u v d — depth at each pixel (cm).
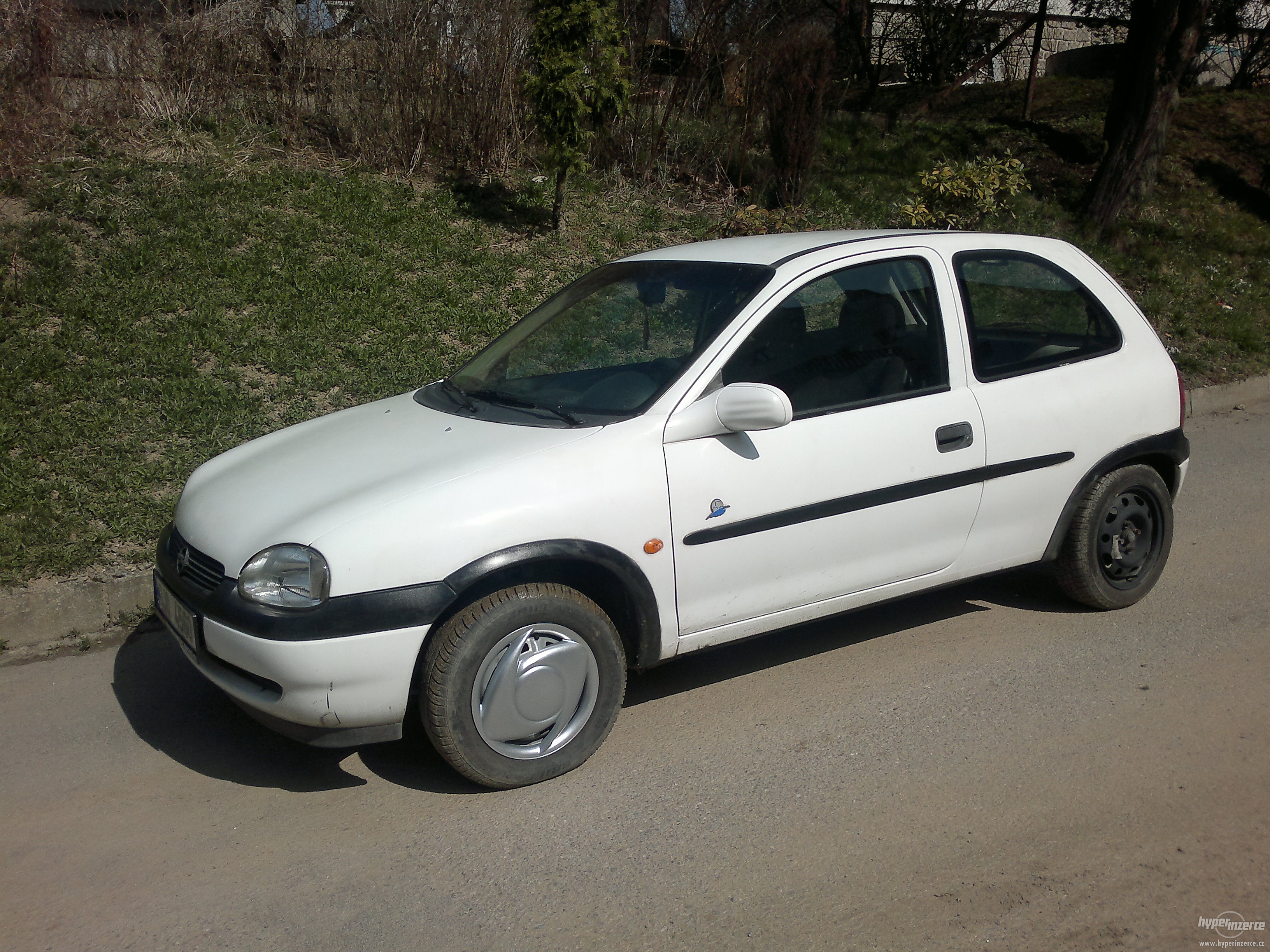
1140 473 484
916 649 469
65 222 862
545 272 956
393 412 444
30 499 556
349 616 327
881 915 292
